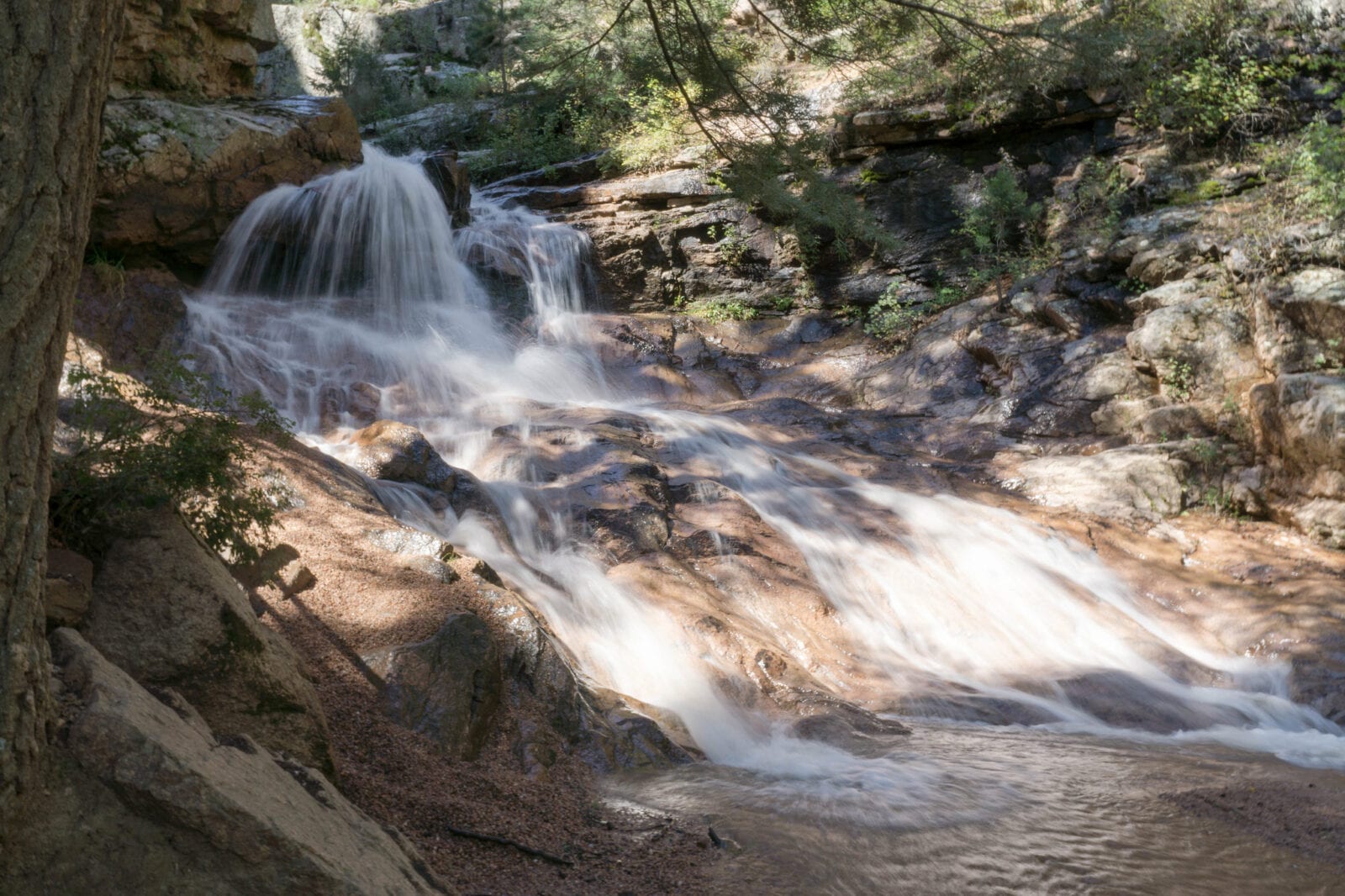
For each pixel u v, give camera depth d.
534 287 17.39
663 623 8.48
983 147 17.84
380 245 15.48
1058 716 8.31
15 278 2.93
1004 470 13.20
